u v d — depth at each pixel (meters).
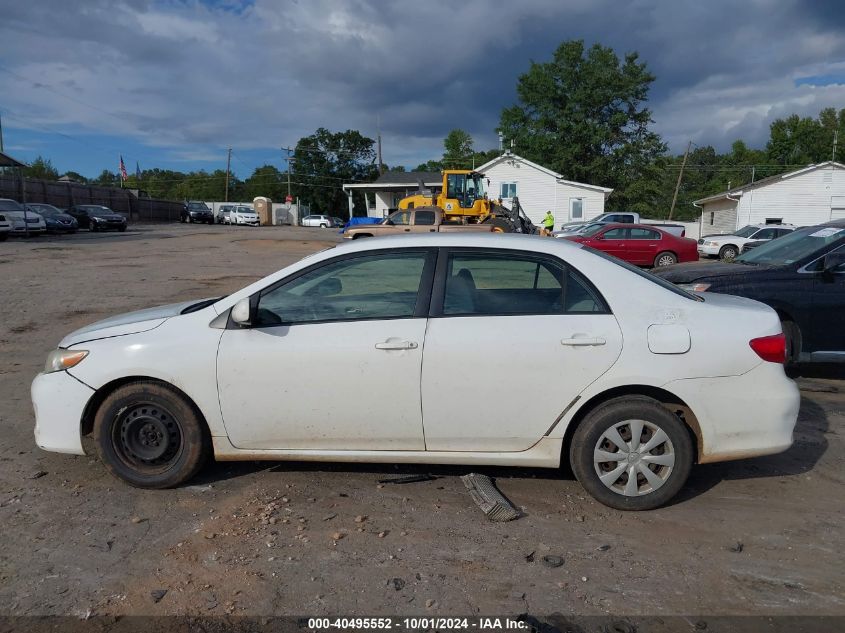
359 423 3.93
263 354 3.91
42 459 4.60
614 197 53.19
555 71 53.03
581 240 21.50
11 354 7.71
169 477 4.07
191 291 13.09
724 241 27.95
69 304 11.28
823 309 6.78
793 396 3.90
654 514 3.90
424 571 3.27
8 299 11.67
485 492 4.01
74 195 43.75
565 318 3.86
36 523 3.71
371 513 3.86
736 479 4.42
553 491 4.17
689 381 3.78
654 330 3.80
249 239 31.69
